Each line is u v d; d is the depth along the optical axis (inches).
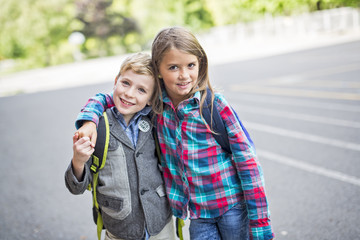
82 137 58.7
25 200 153.9
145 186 66.1
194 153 65.1
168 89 65.2
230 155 68.4
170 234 72.6
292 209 126.6
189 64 62.1
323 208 125.0
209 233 69.4
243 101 318.7
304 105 277.0
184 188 67.0
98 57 1637.6
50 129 288.2
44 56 1448.1
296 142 195.9
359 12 900.6
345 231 110.3
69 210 142.0
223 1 1070.4
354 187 137.7
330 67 442.3
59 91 524.1
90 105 64.2
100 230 70.1
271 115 260.1
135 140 66.1
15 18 1364.4
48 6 1401.3
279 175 156.1
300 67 475.2
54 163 201.5
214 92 65.6
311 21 901.8
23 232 126.6
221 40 1197.1
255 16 1000.9
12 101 475.8
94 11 1593.3
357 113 238.1
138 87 62.9
